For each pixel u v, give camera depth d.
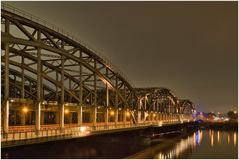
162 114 153.62
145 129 95.19
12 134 42.25
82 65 66.31
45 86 73.25
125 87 90.88
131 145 71.38
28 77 68.12
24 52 53.38
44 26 53.81
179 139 121.69
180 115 188.38
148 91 124.00
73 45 63.00
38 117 49.44
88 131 59.12
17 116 69.00
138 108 102.44
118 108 85.88
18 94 67.69
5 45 45.78
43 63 59.34
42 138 46.22
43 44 52.97
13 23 48.75
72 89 69.94
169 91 152.25
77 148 54.47
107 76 78.06
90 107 68.31
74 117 95.88
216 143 109.62
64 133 52.66
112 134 68.25
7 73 44.50
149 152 77.12
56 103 55.47
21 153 41.81
